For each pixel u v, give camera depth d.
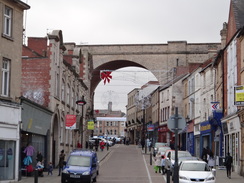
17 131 24.56
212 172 21.77
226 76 35.94
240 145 29.78
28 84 32.28
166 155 29.39
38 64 32.44
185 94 55.72
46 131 31.08
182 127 18.44
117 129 133.25
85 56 55.97
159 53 67.00
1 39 23.52
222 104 36.94
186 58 66.19
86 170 23.59
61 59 35.34
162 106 66.44
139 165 36.81
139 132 91.00
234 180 25.94
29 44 37.81
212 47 65.56
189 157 28.23
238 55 31.08
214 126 40.03
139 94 79.56
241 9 33.12
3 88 23.86
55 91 33.50
